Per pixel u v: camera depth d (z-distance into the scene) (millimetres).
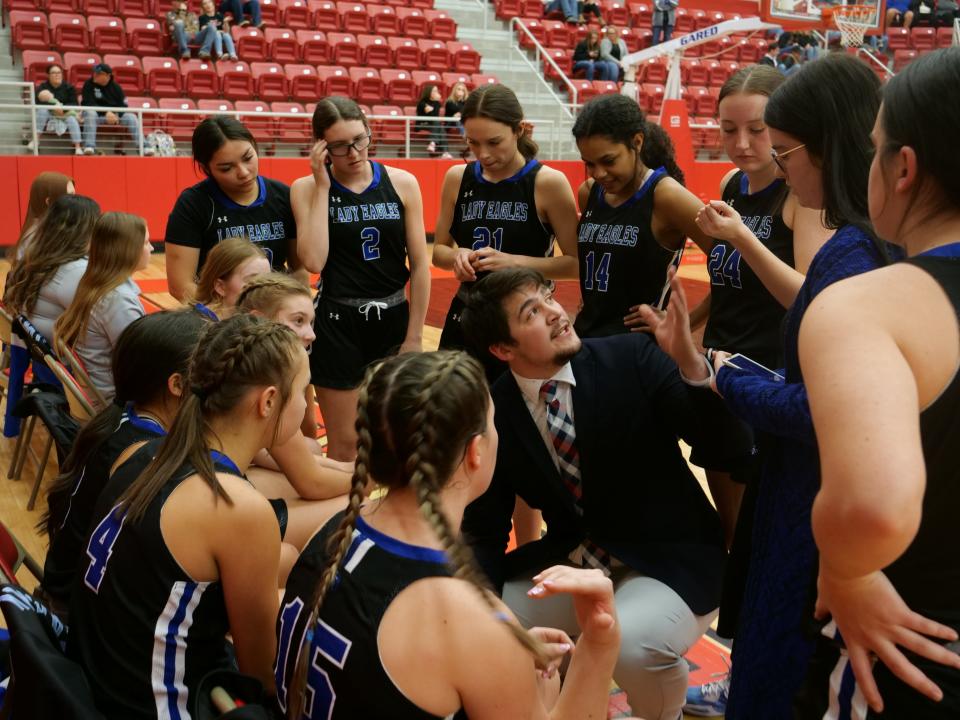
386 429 1266
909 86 990
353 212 3373
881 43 16141
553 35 14898
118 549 1521
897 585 1012
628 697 1996
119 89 10281
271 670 1673
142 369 1848
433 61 13375
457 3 14891
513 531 3389
